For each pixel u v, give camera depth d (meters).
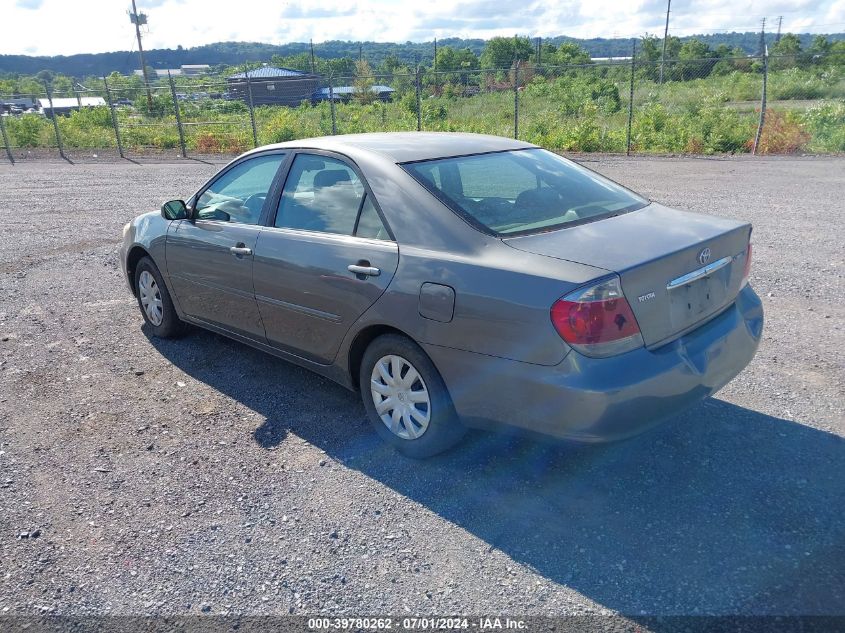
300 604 2.70
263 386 4.70
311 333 4.01
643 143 17.83
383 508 3.28
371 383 3.76
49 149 24.12
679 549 2.90
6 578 2.89
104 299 6.82
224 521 3.22
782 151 16.20
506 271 3.03
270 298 4.20
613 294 2.84
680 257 3.09
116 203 12.77
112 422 4.24
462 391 3.25
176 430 4.12
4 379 4.93
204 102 30.22
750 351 3.52
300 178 4.15
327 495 3.40
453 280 3.18
